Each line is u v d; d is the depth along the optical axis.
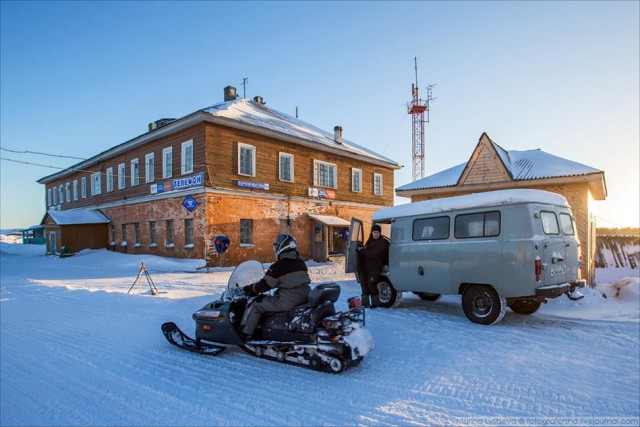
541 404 4.03
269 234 23.45
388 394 4.30
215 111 21.89
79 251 27.97
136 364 5.42
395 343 6.15
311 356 5.04
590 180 11.03
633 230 23.64
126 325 7.57
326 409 3.97
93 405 4.20
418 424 3.65
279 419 3.77
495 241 7.10
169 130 22.39
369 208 30.88
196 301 9.78
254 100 31.31
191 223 21.78
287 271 5.27
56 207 37.53
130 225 26.59
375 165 31.78
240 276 6.02
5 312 9.05
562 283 7.27
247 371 5.08
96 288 12.51
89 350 6.07
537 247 6.72
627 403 4.03
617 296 9.64
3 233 67.19
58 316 8.51
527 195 6.99
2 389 4.69
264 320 5.51
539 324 7.29
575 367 5.04
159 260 21.78
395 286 8.71
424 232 8.27
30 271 19.58
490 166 12.48
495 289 7.10
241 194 22.03
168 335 6.26
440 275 7.87
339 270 19.08
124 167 27.31
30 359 5.72
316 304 5.07
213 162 20.86
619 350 5.70
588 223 11.31
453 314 8.22
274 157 24.06
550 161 12.62
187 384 4.68
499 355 5.52
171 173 22.95
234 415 3.88
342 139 32.91
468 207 7.58
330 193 27.55
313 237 25.95
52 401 4.33
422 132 33.78
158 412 3.98
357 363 5.05
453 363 5.23
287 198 24.50
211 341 5.76
